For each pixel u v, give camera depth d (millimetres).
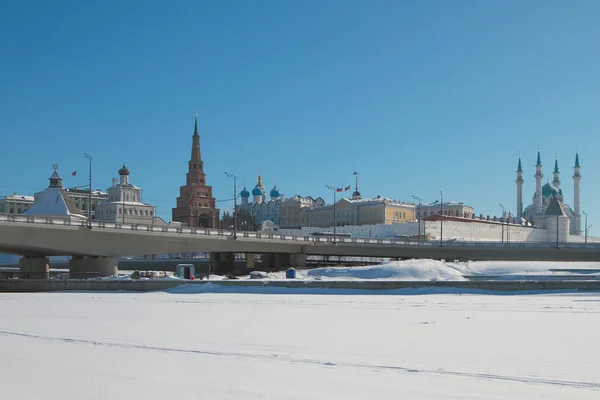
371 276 91500
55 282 74562
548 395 13516
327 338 23484
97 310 39594
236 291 61344
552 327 26438
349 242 122000
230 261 131375
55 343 22562
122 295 59594
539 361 17875
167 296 56219
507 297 48156
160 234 95062
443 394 13695
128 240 92812
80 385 15047
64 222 84125
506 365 17250
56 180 162875
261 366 17281
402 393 13828
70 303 47875
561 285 53000
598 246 129750
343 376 15773
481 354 19250
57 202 158125
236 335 24656
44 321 31641
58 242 84812
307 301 46344
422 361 18016
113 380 15586
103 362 18203
